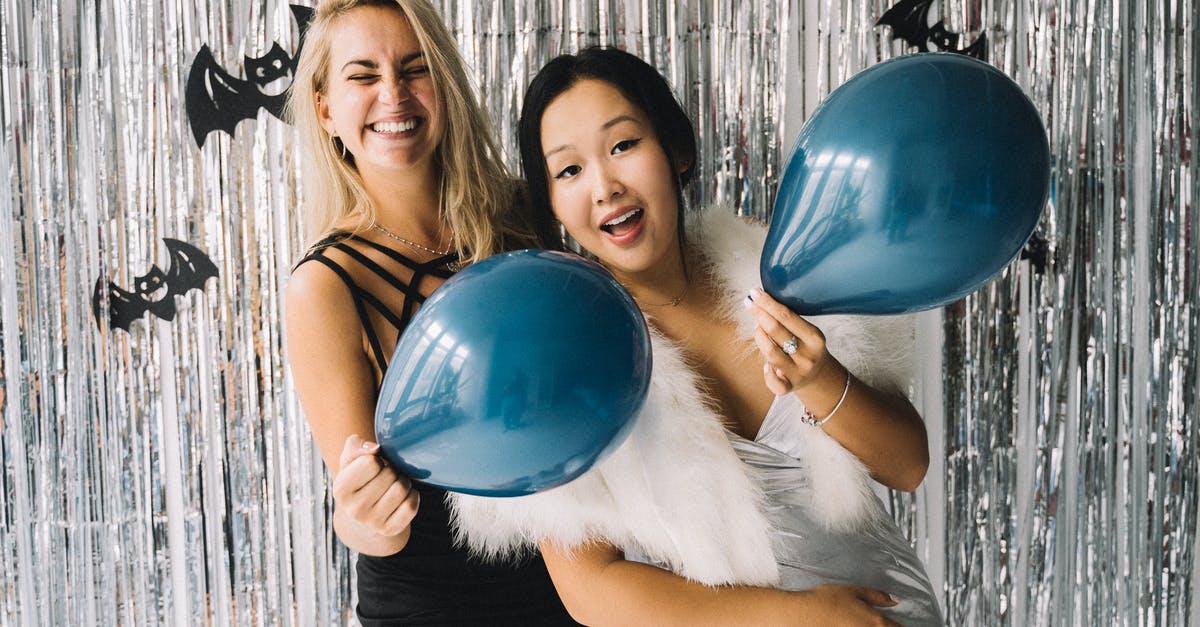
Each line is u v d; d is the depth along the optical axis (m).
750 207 1.82
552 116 1.09
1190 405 2.03
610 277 0.90
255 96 1.74
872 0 1.81
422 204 1.35
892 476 1.19
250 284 1.77
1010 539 1.98
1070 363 1.97
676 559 1.10
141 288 1.76
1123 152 1.93
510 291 0.84
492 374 0.81
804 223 0.94
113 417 1.78
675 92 1.78
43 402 1.76
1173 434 2.03
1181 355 2.01
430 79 1.28
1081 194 1.93
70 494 1.78
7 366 1.75
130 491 1.79
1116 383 1.99
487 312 0.83
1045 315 1.94
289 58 1.74
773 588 1.09
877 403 1.14
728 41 1.79
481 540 1.15
